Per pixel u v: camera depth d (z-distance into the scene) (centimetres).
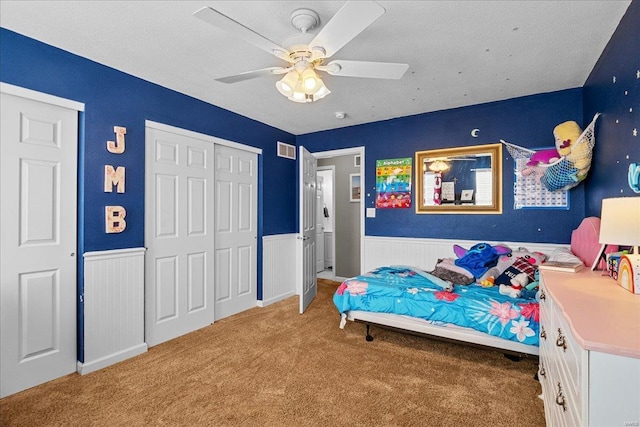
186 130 312
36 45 214
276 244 431
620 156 197
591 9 181
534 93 315
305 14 181
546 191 312
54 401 198
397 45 221
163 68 257
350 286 294
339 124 422
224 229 360
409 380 220
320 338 296
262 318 354
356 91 306
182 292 309
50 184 225
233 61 245
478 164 347
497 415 181
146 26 199
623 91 190
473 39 213
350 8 137
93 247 242
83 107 238
